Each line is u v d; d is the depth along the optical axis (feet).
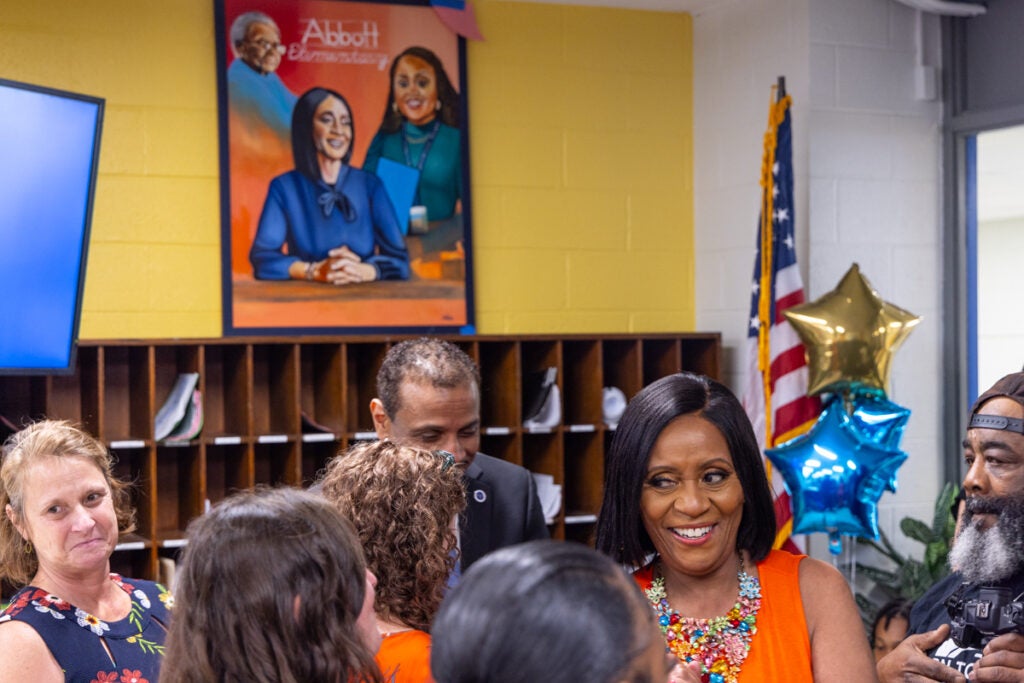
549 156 16.47
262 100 15.08
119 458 14.43
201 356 13.87
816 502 12.73
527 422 15.07
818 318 13.23
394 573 5.72
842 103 15.24
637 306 16.87
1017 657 6.14
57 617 6.94
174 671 4.26
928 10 15.10
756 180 16.02
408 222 15.66
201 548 4.28
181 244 14.80
